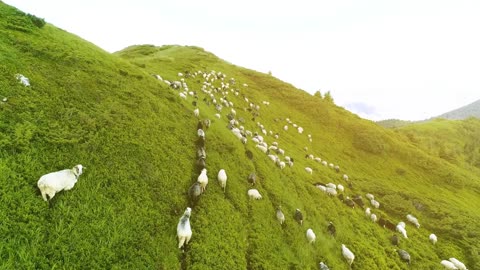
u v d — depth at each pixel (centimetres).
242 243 1574
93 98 1881
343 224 2397
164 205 1490
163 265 1209
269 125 4700
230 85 5747
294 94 6838
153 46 10056
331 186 3052
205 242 1428
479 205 4566
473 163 10700
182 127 2253
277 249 1695
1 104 1406
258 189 2130
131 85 2303
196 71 5559
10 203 1081
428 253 2498
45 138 1397
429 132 13438
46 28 2403
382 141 5622
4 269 902
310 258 1786
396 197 3578
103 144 1588
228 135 2644
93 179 1379
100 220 1221
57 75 1859
